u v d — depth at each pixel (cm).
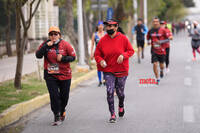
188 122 1292
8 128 1248
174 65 3141
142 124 1274
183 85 2098
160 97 1755
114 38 1303
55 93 1280
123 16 6500
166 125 1256
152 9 8788
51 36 1260
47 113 1478
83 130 1213
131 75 2570
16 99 1565
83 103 1666
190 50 4919
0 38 4103
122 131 1191
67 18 3144
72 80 2233
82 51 2697
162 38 2159
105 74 1323
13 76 2302
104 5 3219
